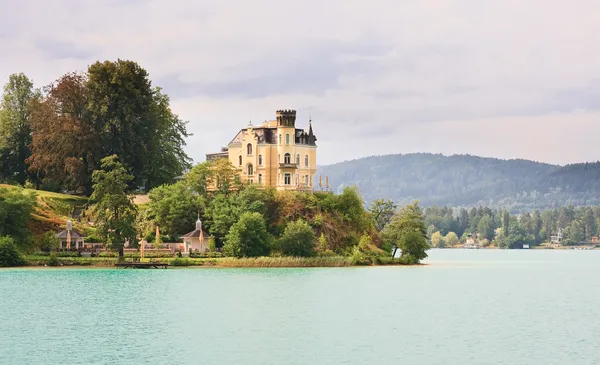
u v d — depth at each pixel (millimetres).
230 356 96750
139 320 121875
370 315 129500
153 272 190625
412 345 103938
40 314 126375
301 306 138500
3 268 190500
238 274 190125
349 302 144500
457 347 102750
